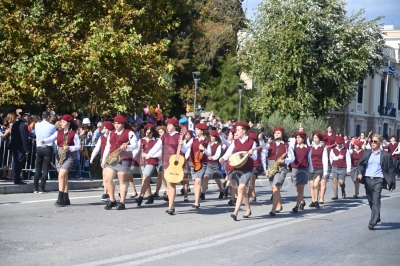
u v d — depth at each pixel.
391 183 11.71
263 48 37.72
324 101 37.72
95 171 19.89
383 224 12.59
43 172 15.38
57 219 11.17
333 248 9.58
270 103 37.81
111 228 10.45
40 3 21.16
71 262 7.75
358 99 55.22
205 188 15.55
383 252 9.42
